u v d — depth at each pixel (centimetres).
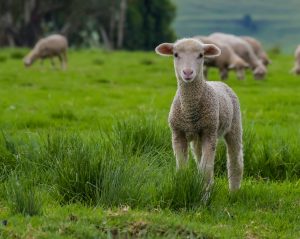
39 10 9338
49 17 9981
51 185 1470
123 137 1714
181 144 1465
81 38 10219
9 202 1341
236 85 3853
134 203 1360
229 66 3978
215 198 1422
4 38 9569
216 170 1686
